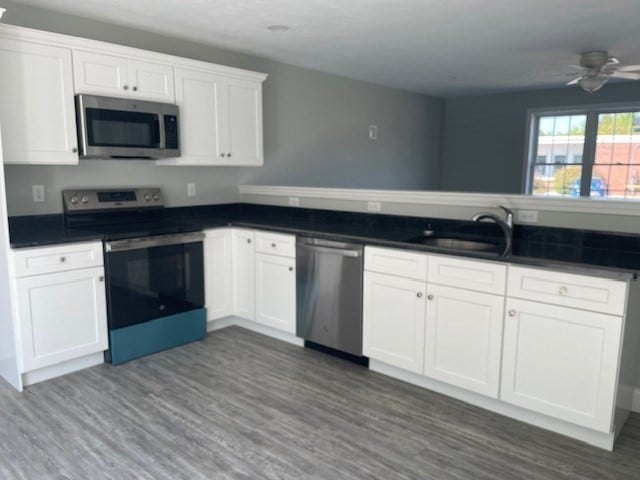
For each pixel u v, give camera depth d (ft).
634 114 20.72
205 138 12.80
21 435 8.07
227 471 7.18
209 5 10.32
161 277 11.40
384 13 10.84
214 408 9.00
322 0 9.96
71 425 8.37
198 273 12.18
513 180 23.79
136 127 11.23
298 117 16.96
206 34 12.60
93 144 10.52
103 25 11.62
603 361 7.42
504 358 8.46
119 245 10.48
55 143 10.08
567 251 8.64
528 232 9.75
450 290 8.96
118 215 12.34
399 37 12.87
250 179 15.61
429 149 24.50
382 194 11.89
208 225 12.37
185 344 12.07
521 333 8.20
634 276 7.02
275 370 10.65
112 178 12.29
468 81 19.93
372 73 18.06
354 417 8.74
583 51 14.52
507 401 8.52
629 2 10.08
